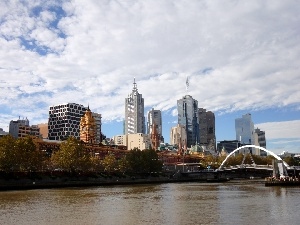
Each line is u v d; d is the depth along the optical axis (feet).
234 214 173.68
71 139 553.64
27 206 217.15
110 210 195.72
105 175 580.71
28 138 477.77
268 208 196.85
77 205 222.48
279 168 495.41
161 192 347.56
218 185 501.15
